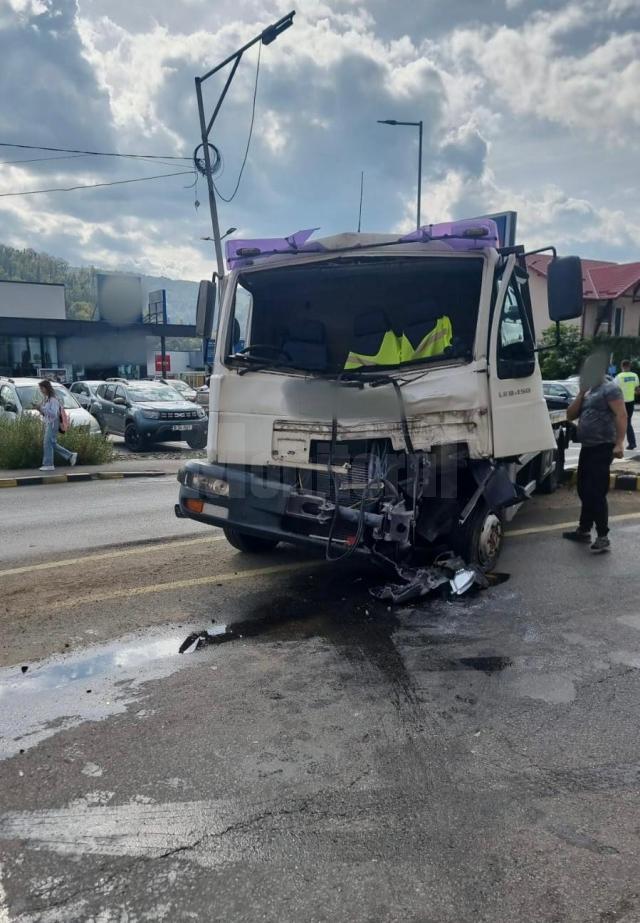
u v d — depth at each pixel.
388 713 3.54
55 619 4.86
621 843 2.57
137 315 41.59
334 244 5.40
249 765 3.09
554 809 2.77
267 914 2.25
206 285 5.70
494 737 3.30
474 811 2.76
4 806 2.81
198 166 17.67
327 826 2.68
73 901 2.32
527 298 5.80
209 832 2.65
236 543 6.36
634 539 6.91
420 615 4.89
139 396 17.59
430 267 5.19
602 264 45.34
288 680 3.92
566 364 30.38
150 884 2.39
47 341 38.19
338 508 4.94
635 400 14.91
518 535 7.11
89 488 11.24
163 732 3.37
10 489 11.23
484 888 2.35
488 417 4.96
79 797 2.87
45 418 12.70
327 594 5.33
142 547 6.81
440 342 5.09
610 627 4.65
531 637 4.49
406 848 2.55
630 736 3.30
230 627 4.70
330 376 5.12
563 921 2.21
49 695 3.76
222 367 5.43
